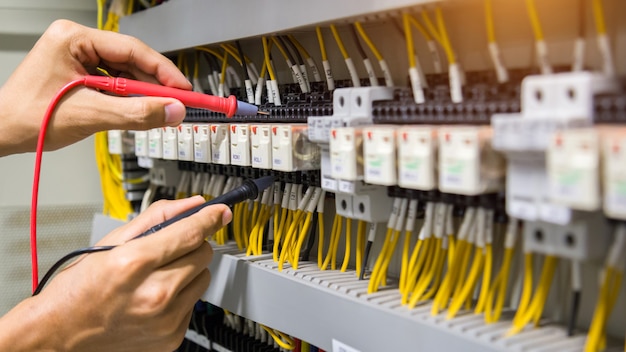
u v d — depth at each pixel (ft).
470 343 1.75
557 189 1.47
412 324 1.93
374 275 2.28
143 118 2.43
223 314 3.62
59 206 4.58
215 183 3.30
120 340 2.25
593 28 1.84
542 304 1.84
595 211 1.61
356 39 2.39
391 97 2.22
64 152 4.56
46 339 2.20
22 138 2.85
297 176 2.72
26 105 2.81
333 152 2.11
